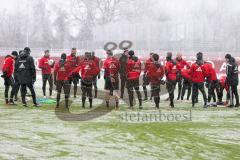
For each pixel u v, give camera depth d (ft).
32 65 56.65
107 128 41.11
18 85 59.26
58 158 28.43
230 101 62.13
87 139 35.40
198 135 38.24
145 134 38.22
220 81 64.13
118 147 32.55
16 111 52.70
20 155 28.89
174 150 31.96
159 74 57.57
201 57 59.98
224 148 33.01
